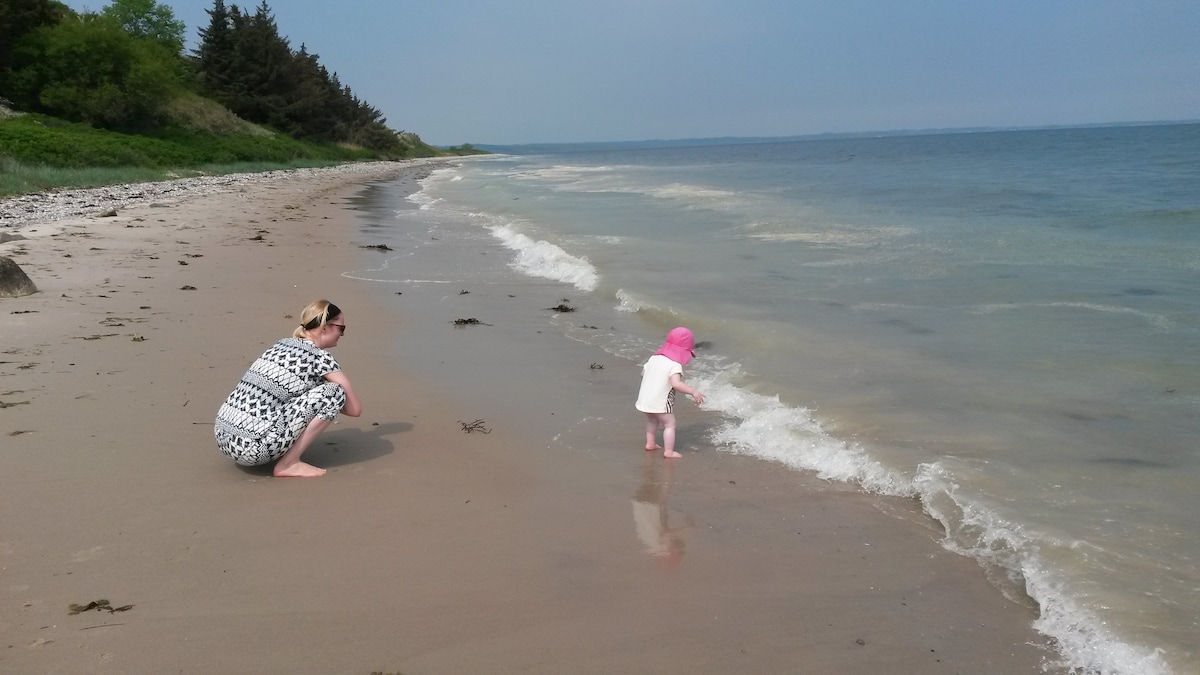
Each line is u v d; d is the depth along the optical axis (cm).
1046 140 7856
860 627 349
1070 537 410
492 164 8662
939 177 3003
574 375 741
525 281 1206
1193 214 1595
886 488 491
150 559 395
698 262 1275
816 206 2081
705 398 668
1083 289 973
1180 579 371
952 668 320
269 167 5375
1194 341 745
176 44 7588
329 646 328
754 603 367
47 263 1222
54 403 619
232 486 484
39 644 322
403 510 459
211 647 325
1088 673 316
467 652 327
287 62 7831
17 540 410
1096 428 560
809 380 687
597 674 315
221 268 1252
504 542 423
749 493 489
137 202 2333
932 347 771
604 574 392
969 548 416
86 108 4759
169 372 704
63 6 5550
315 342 531
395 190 3509
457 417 626
